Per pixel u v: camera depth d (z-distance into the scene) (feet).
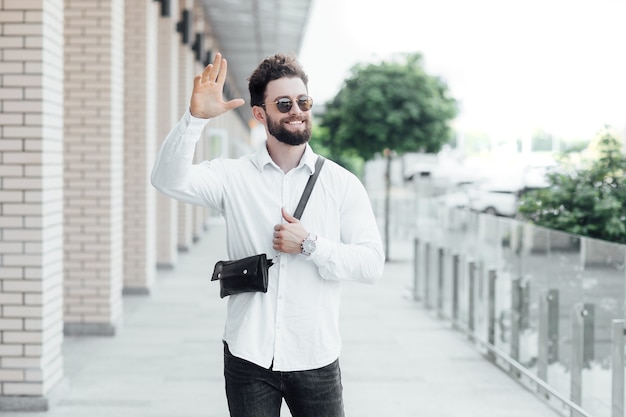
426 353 24.59
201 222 66.28
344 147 49.96
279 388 9.11
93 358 23.26
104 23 25.71
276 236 8.89
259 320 9.05
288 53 9.28
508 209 51.34
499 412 18.37
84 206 26.07
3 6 17.47
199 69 58.18
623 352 14.66
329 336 9.19
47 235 17.95
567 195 20.58
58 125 18.70
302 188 9.30
